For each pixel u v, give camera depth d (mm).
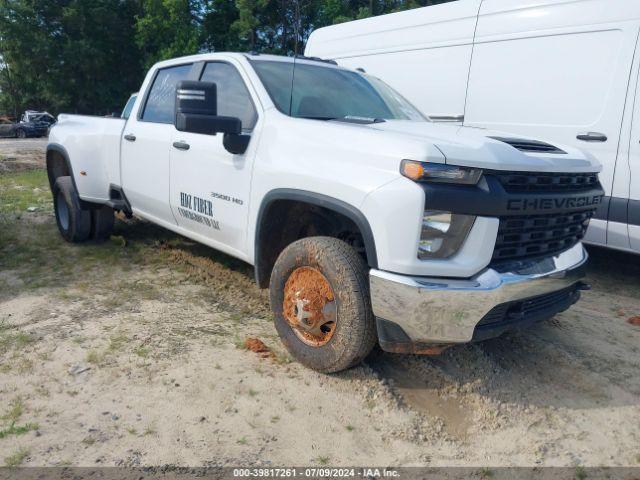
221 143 4055
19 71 44344
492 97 6293
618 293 5477
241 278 5133
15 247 5977
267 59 4336
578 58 5574
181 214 4613
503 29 6164
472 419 3113
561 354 3852
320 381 3359
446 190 2818
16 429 2820
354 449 2801
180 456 2686
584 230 3744
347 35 8117
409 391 3332
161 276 5176
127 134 5199
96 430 2852
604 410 3258
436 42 6855
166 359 3561
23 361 3484
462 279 2928
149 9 35062
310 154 3350
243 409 3066
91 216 5996
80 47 42031
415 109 4742
